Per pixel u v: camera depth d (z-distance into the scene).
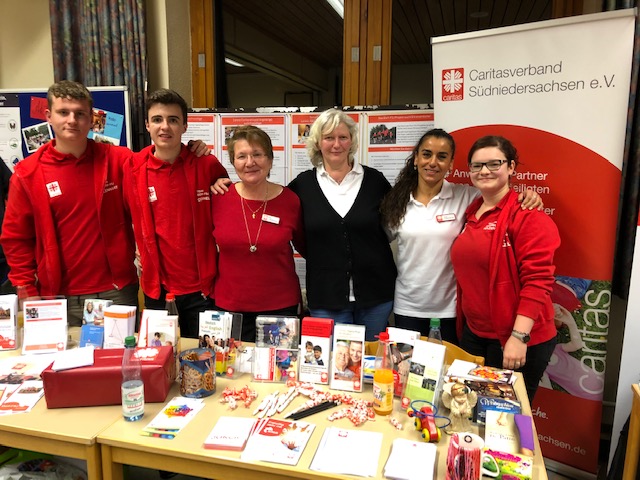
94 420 1.39
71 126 2.01
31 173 2.08
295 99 4.77
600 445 2.58
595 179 2.07
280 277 2.08
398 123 2.79
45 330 1.82
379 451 1.25
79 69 3.16
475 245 1.88
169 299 1.72
